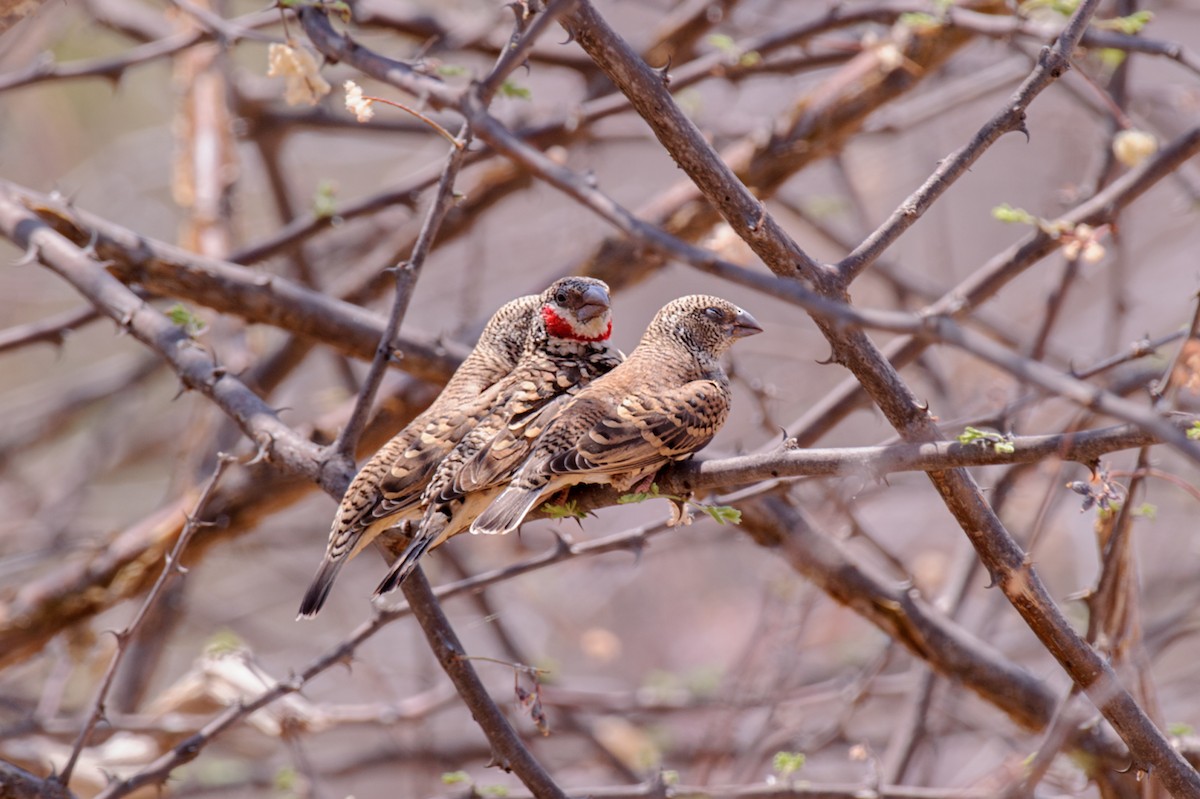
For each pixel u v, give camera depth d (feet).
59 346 36.19
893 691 43.16
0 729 36.32
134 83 68.64
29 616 37.52
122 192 65.72
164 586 25.50
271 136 49.03
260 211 67.26
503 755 22.98
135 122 68.69
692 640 61.36
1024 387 38.52
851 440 61.21
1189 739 27.99
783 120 38.70
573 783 53.21
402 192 39.47
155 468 68.59
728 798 28.84
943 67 52.24
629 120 49.65
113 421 60.03
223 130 44.57
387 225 55.36
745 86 59.52
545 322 26.94
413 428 24.97
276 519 61.21
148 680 45.06
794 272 20.85
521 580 55.52
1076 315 61.31
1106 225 25.43
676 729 50.44
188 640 61.00
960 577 36.94
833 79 38.83
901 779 35.63
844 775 48.19
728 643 61.00
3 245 64.80
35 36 56.54
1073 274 36.14
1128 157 29.12
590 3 20.47
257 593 66.95
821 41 42.63
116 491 68.08
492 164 44.29
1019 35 33.73
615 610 62.49
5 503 58.70
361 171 71.92
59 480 58.54
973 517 21.26
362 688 59.41
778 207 58.75
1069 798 32.04
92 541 42.68
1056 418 44.91
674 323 26.63
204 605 61.21
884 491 48.83
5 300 64.39
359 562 61.36
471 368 27.14
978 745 53.26
